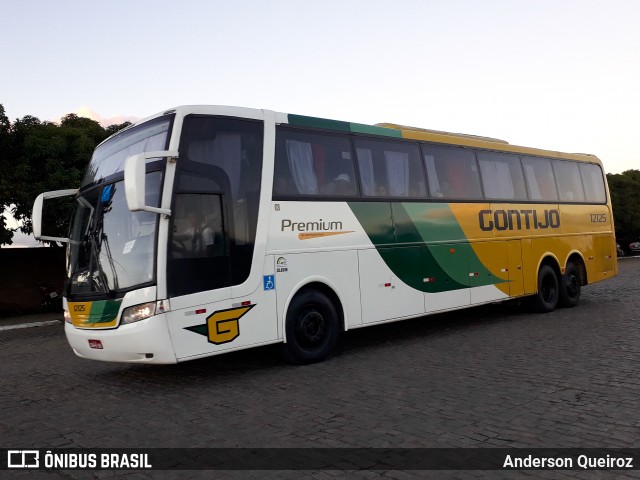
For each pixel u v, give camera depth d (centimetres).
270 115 818
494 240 1173
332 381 724
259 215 778
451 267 1068
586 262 1455
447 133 1156
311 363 839
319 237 849
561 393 625
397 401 618
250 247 764
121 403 674
